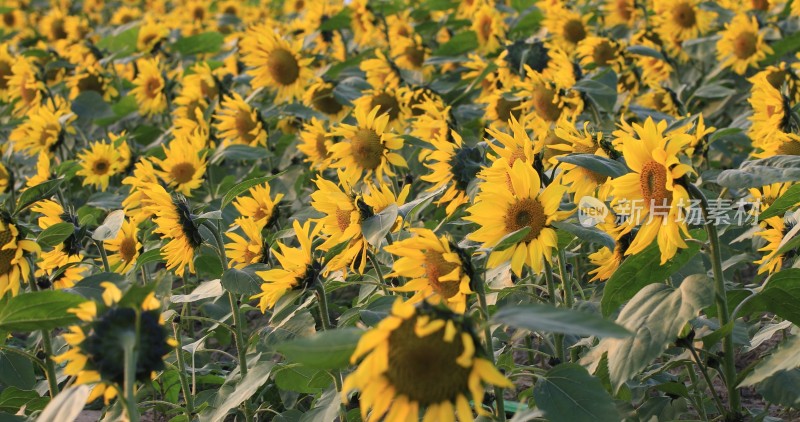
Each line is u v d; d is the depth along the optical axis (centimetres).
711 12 793
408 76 745
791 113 450
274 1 1470
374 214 363
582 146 379
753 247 483
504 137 380
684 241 312
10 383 399
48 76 994
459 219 482
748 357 492
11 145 766
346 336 219
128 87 981
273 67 720
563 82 550
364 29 884
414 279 284
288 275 341
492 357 271
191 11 1338
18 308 276
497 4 913
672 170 288
